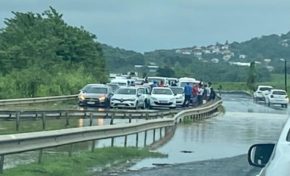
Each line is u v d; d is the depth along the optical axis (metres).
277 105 98.06
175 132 47.88
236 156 32.78
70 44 132.62
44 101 76.62
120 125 33.50
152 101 75.75
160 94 76.44
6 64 108.50
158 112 55.38
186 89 82.38
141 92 76.06
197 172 26.30
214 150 35.81
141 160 30.11
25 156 29.12
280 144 9.09
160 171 26.25
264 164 10.48
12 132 39.91
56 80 98.06
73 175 24.09
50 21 134.75
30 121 47.50
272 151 9.73
